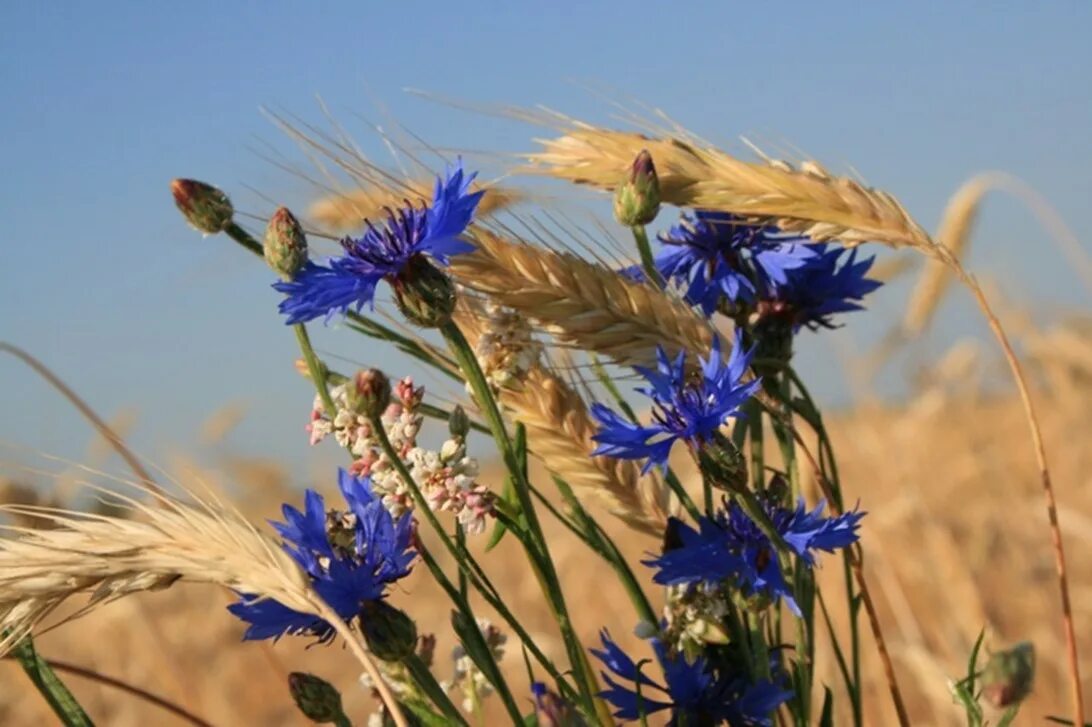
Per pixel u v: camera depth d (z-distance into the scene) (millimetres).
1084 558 1882
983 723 799
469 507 786
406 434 790
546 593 792
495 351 813
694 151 836
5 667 1667
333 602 774
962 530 1939
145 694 836
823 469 836
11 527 781
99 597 775
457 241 781
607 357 808
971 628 1341
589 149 837
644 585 1887
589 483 817
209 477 1113
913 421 2035
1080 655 1548
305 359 799
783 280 831
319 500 784
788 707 805
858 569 832
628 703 792
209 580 767
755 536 786
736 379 780
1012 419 2432
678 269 843
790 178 830
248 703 2049
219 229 812
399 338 821
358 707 1932
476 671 851
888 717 1143
